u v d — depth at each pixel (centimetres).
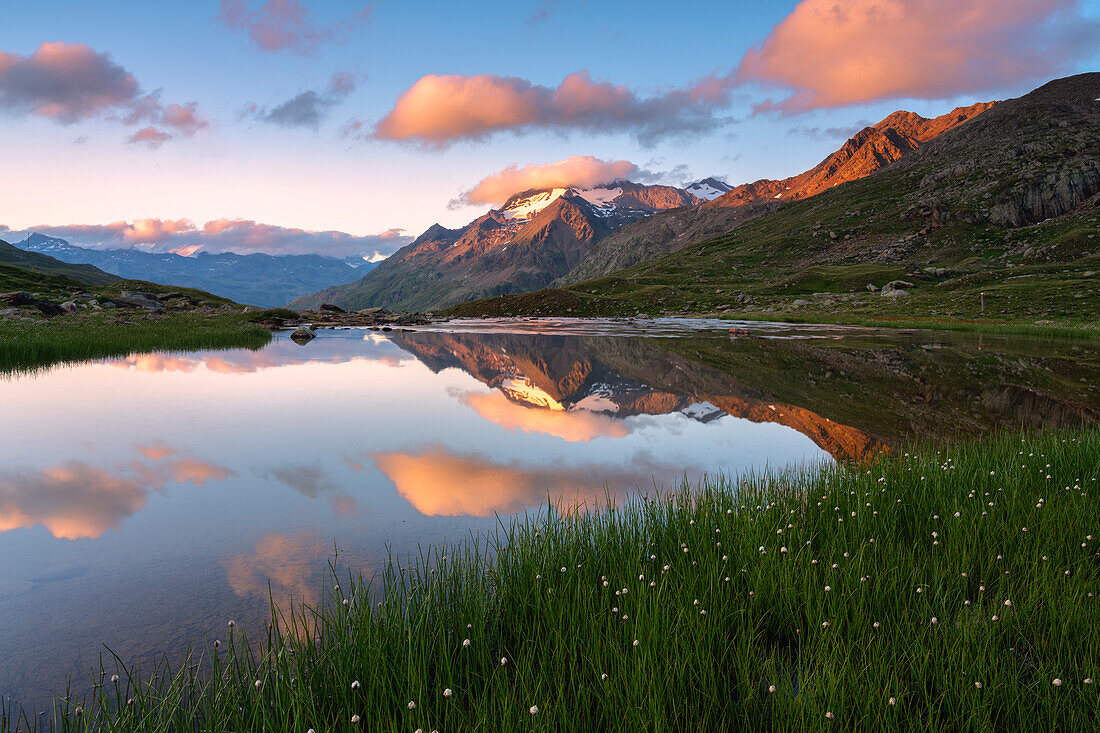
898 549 588
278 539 695
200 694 400
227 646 472
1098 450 939
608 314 10894
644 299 11925
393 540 693
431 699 397
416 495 865
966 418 1509
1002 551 596
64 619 512
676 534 642
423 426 1368
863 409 1636
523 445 1189
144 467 1002
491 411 1567
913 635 457
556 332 5562
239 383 2005
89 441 1180
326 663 417
